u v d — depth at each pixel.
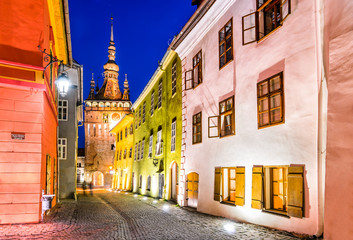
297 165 7.42
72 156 20.75
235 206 10.10
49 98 11.02
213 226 9.06
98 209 14.59
